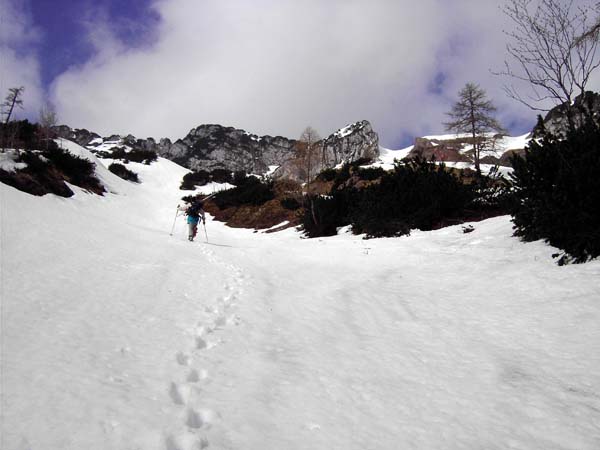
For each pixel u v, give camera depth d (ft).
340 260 29.55
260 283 20.62
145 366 9.13
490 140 82.02
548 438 6.56
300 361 10.25
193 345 10.99
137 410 6.95
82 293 14.66
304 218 63.10
